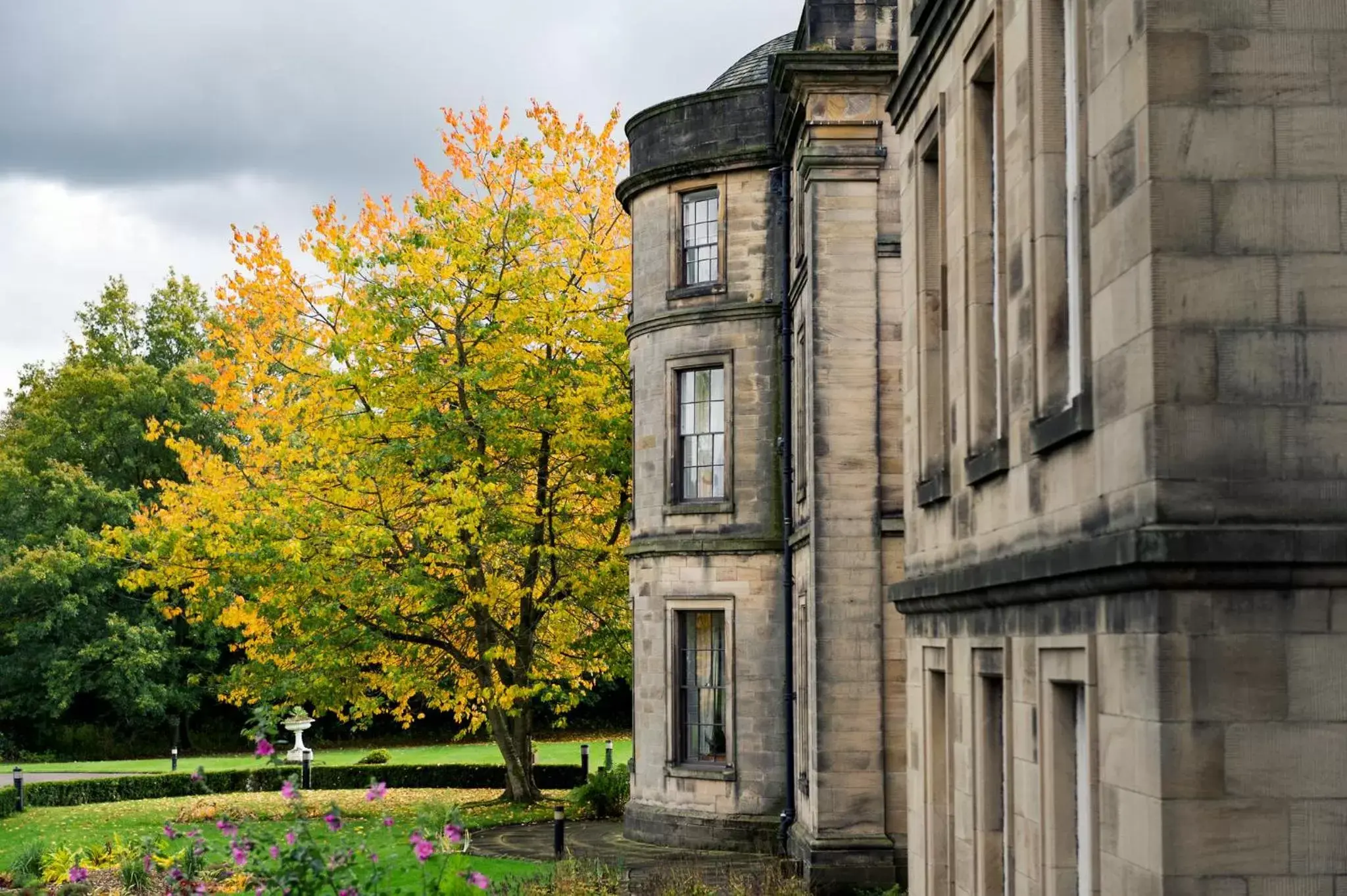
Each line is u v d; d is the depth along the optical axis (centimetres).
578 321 3512
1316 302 861
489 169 3591
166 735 6469
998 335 1219
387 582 3406
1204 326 859
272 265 3528
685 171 2950
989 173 1332
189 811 3512
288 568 3381
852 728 2327
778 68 2448
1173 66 870
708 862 2597
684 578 2905
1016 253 1161
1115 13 926
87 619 5991
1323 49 870
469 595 3475
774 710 2808
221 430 6281
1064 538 1027
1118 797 906
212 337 3881
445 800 3834
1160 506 853
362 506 3516
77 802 4041
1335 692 840
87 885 2205
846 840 2303
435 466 3412
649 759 2961
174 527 3469
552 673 3831
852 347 2373
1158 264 863
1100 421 948
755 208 2898
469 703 3978
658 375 2997
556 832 2698
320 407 3494
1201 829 835
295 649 3572
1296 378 859
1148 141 871
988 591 1208
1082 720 1045
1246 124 868
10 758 6075
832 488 2356
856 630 2338
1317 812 835
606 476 3588
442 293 3394
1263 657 841
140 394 6222
